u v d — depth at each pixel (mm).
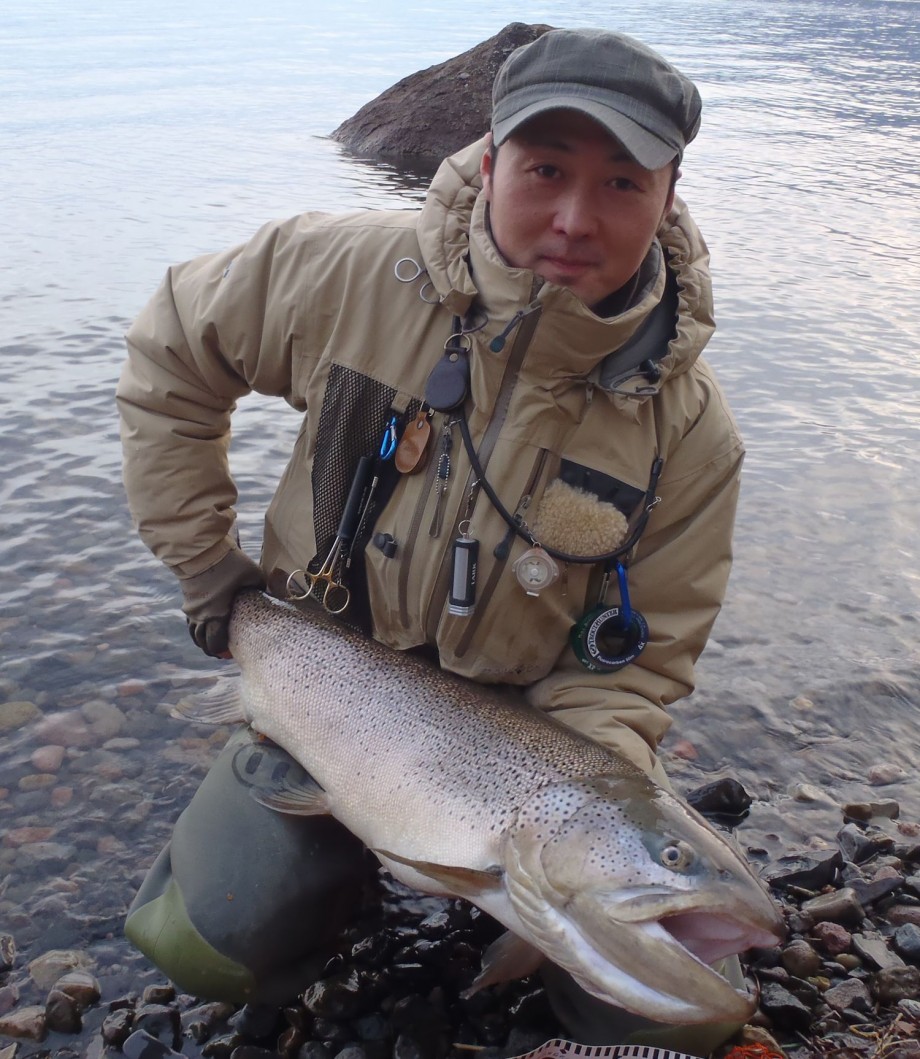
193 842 950
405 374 960
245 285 997
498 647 979
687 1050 879
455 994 952
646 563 991
